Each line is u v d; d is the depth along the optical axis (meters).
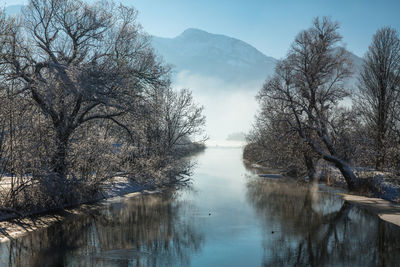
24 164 17.88
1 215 17.41
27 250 14.50
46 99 18.98
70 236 16.48
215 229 18.41
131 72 23.17
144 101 24.25
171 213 21.70
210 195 28.33
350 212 22.41
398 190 26.44
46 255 14.06
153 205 23.83
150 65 25.12
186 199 26.38
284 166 45.97
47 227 17.56
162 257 14.20
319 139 34.00
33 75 19.16
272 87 31.34
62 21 21.20
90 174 23.44
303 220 20.47
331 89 31.00
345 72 30.53
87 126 23.23
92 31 21.95
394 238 16.95
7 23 18.81
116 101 22.22
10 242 15.32
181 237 16.89
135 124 25.30
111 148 24.42
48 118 19.89
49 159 18.95
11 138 17.22
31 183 18.88
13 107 17.41
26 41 20.72
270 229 18.50
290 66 31.31
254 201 25.92
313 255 14.73
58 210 20.41
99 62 21.86
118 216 20.55
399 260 14.15
